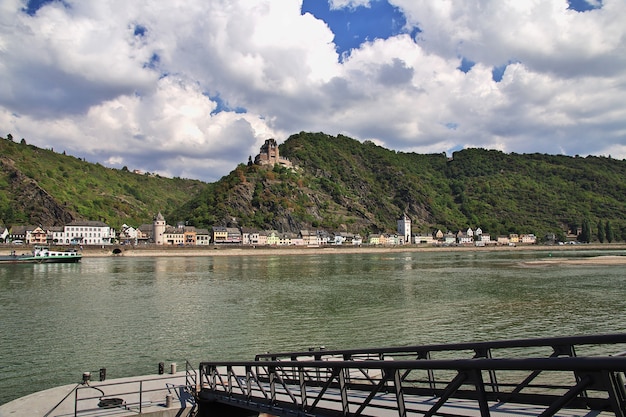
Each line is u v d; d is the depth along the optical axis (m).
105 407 21.73
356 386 18.61
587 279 86.69
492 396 13.94
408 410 11.68
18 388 29.94
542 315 50.19
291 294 69.12
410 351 15.20
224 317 51.34
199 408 22.03
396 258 182.38
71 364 34.72
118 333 44.00
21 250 172.12
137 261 154.62
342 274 103.75
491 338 40.44
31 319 50.34
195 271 112.12
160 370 27.34
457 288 74.88
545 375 29.33
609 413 11.45
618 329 43.09
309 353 19.53
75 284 82.31
